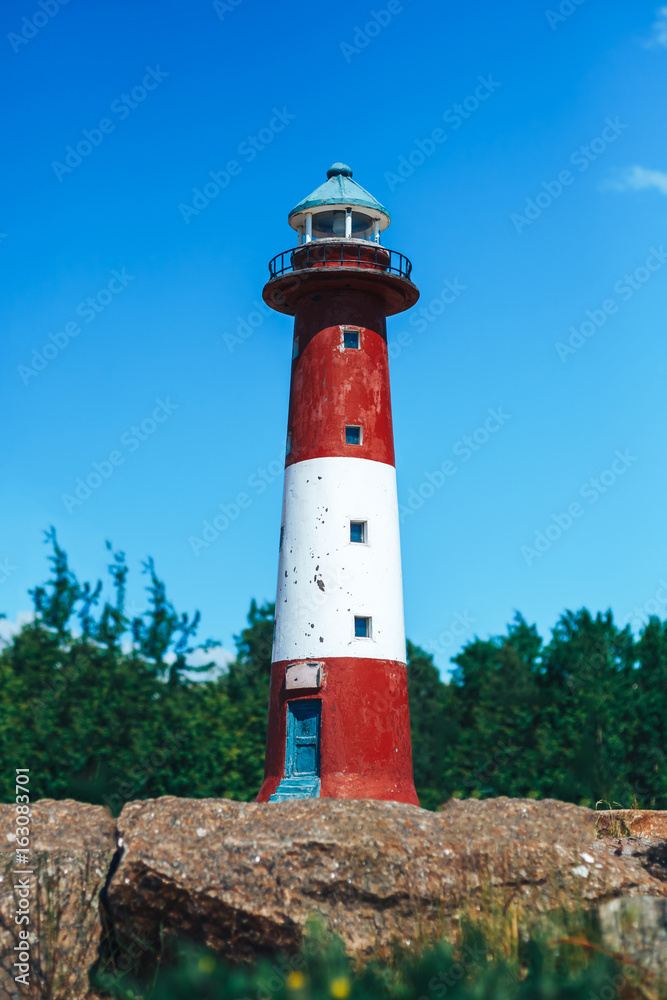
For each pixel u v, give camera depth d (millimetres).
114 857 22859
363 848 22094
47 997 20422
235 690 57156
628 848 24484
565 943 17812
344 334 36500
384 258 37438
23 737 45031
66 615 50812
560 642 65000
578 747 58906
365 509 34969
